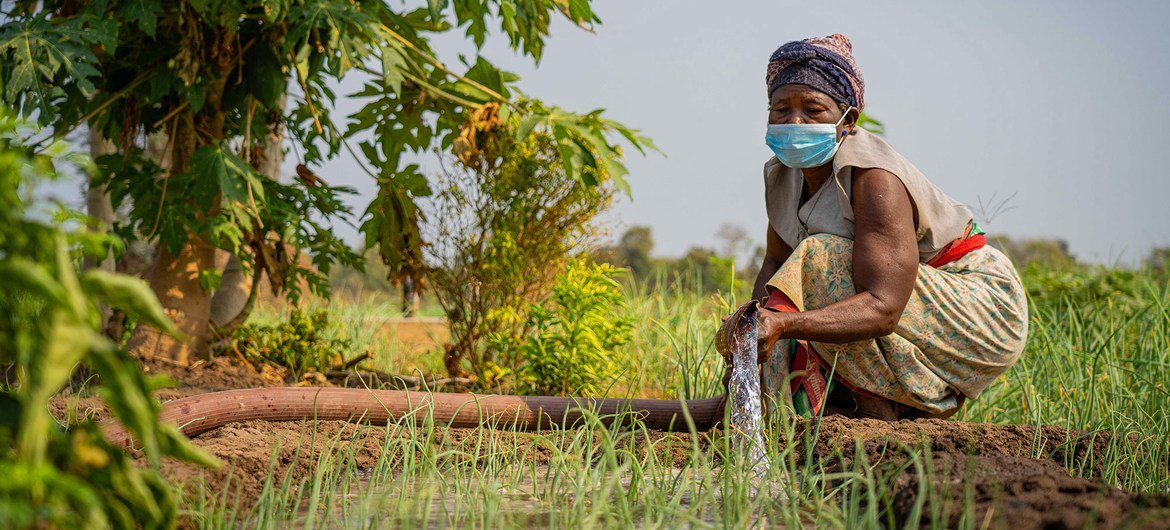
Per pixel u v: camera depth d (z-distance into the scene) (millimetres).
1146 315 5270
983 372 3518
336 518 2258
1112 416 3609
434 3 4523
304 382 5102
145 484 1701
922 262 3547
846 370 3391
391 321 7672
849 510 2252
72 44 4066
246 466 2648
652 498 2391
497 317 5066
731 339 3020
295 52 4824
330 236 5395
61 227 1544
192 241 5180
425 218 5266
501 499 2477
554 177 5184
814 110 3395
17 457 1507
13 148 1531
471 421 3410
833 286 3301
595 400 3504
